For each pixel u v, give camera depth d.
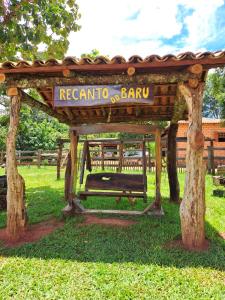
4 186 7.62
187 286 3.52
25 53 10.05
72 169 6.82
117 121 8.70
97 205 7.80
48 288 3.49
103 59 4.41
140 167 17.02
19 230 5.22
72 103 5.00
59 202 8.35
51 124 31.39
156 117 8.41
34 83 5.11
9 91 5.19
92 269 3.94
